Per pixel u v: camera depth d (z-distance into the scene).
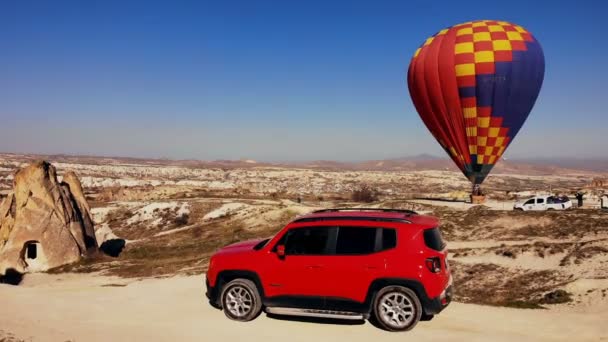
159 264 39.62
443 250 9.70
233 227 63.03
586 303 19.27
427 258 9.23
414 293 9.20
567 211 43.50
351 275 9.51
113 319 10.77
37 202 44.19
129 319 10.71
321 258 9.73
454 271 28.83
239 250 10.59
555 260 28.02
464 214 46.47
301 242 10.02
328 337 9.06
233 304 10.29
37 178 44.94
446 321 10.18
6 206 45.03
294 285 9.85
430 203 54.00
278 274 9.96
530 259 28.86
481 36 41.72
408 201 57.34
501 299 23.03
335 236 9.84
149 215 80.56
